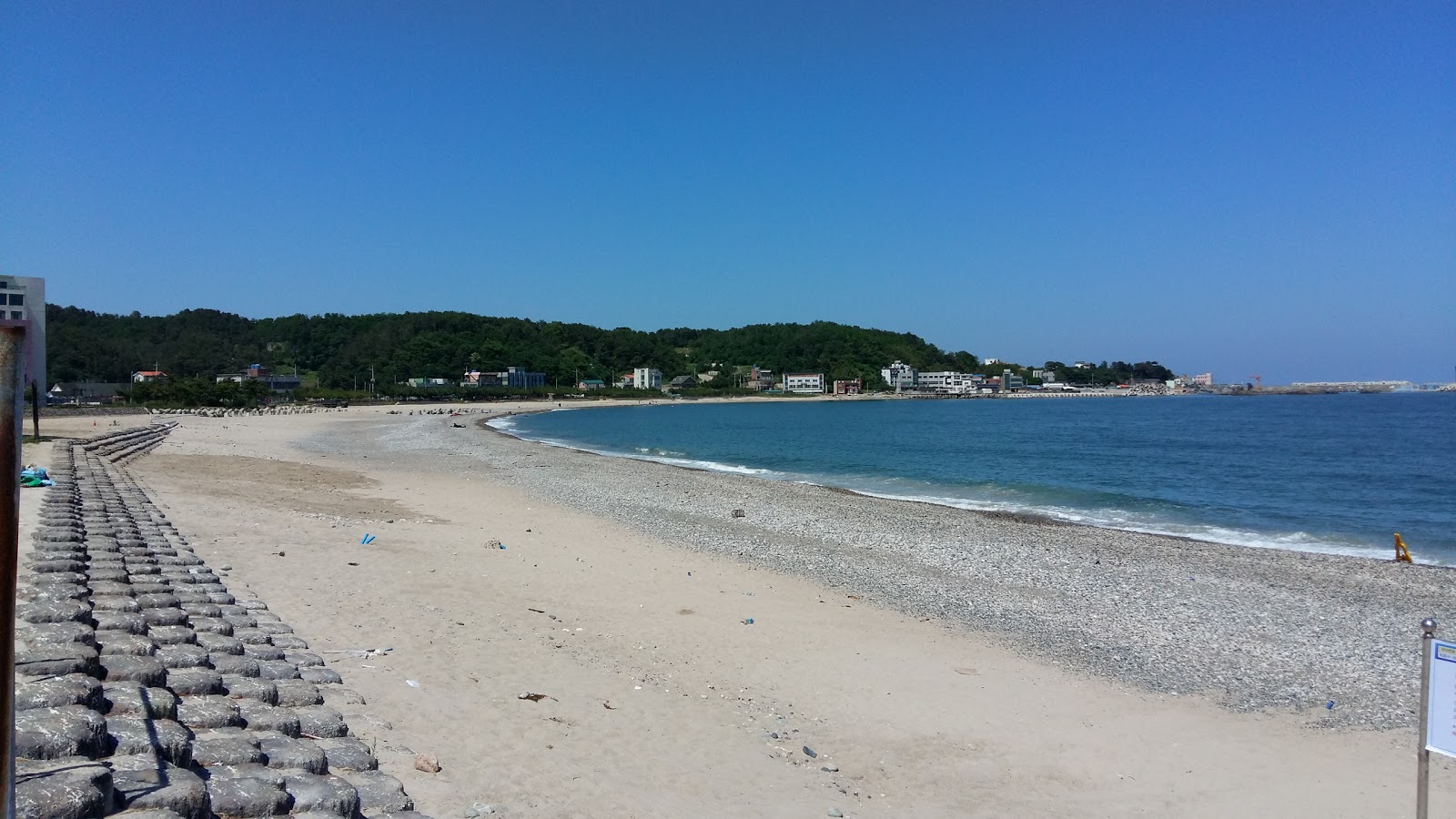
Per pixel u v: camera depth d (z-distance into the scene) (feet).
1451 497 105.70
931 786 26.71
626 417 405.59
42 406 238.07
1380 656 41.01
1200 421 328.49
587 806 21.72
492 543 59.47
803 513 84.17
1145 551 65.82
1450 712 18.52
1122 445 203.41
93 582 29.22
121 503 52.37
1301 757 29.96
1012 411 467.93
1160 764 29.19
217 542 49.85
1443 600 51.34
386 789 18.98
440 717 26.08
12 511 9.09
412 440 190.39
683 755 26.35
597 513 83.20
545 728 26.66
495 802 20.94
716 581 53.72
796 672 36.63
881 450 195.21
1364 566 60.70
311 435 195.11
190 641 25.54
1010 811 25.45
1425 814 19.07
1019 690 35.96
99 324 512.63
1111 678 37.88
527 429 284.41
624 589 49.08
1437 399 644.27
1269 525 84.07
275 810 15.76
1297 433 244.83
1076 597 52.01
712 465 151.94
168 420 211.41
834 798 25.02
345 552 51.11
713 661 37.01
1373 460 157.58
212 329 583.58
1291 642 43.11
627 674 33.60
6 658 9.13
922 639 42.86
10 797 9.25
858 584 54.90
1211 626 45.93
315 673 26.81
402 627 35.96
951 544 68.49
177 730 17.56
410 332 596.70
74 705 16.63
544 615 41.06
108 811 13.34
